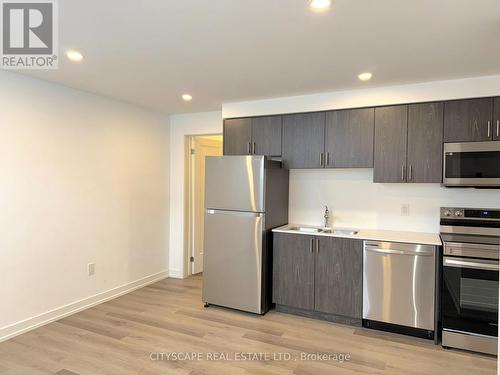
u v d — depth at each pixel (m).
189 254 4.86
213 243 3.63
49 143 3.14
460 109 2.98
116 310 3.52
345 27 2.01
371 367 2.48
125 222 4.04
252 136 3.85
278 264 3.48
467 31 2.04
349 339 2.92
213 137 5.23
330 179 3.84
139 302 3.77
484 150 2.89
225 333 3.02
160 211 4.60
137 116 4.16
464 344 2.70
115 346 2.75
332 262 3.23
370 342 2.87
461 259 2.71
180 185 4.69
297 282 3.39
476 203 3.23
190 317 3.37
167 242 4.75
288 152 3.67
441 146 3.05
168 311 3.52
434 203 3.38
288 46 2.30
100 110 3.66
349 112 3.40
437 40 2.17
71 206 3.37
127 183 4.05
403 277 2.94
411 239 3.00
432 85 3.06
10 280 2.85
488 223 3.04
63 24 2.00
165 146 4.65
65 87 3.29
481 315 2.65
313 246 3.31
